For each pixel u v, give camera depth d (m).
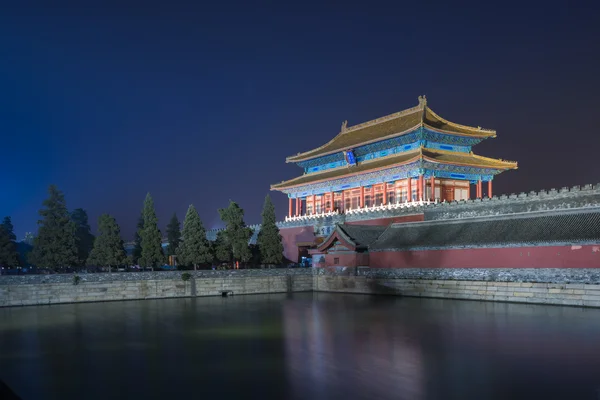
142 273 71.56
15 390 27.30
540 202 62.19
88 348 37.22
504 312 50.56
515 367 29.70
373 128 108.31
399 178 94.69
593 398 24.30
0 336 42.19
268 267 87.56
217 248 82.06
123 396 25.98
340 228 78.81
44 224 72.75
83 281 67.62
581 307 52.62
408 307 56.94
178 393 26.22
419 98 100.50
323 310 56.38
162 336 41.47
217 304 63.97
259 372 29.62
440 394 25.08
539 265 57.16
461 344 36.03
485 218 67.12
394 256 72.44
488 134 100.19
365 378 28.00
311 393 25.67
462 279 63.88
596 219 55.38
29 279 64.69
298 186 113.06
